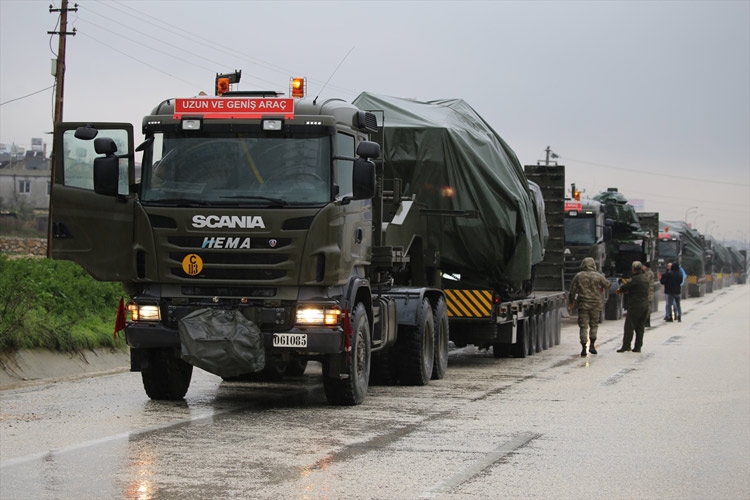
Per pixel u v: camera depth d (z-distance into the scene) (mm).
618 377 17969
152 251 12352
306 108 12469
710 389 16141
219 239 12203
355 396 13148
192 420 11547
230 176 12336
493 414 12781
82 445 9680
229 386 15656
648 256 45031
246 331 12117
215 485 8078
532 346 23609
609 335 30969
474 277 20203
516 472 9047
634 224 44375
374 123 14141
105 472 8461
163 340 12383
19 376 14945
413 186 18984
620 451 10320
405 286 16922
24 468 8570
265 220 12125
